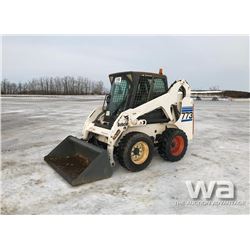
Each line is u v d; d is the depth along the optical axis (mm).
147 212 2736
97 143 4504
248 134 7531
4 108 15945
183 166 4332
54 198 3039
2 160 4570
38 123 9312
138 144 3918
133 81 3982
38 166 4227
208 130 8203
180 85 4660
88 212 2715
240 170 4168
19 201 2959
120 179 3672
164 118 4562
